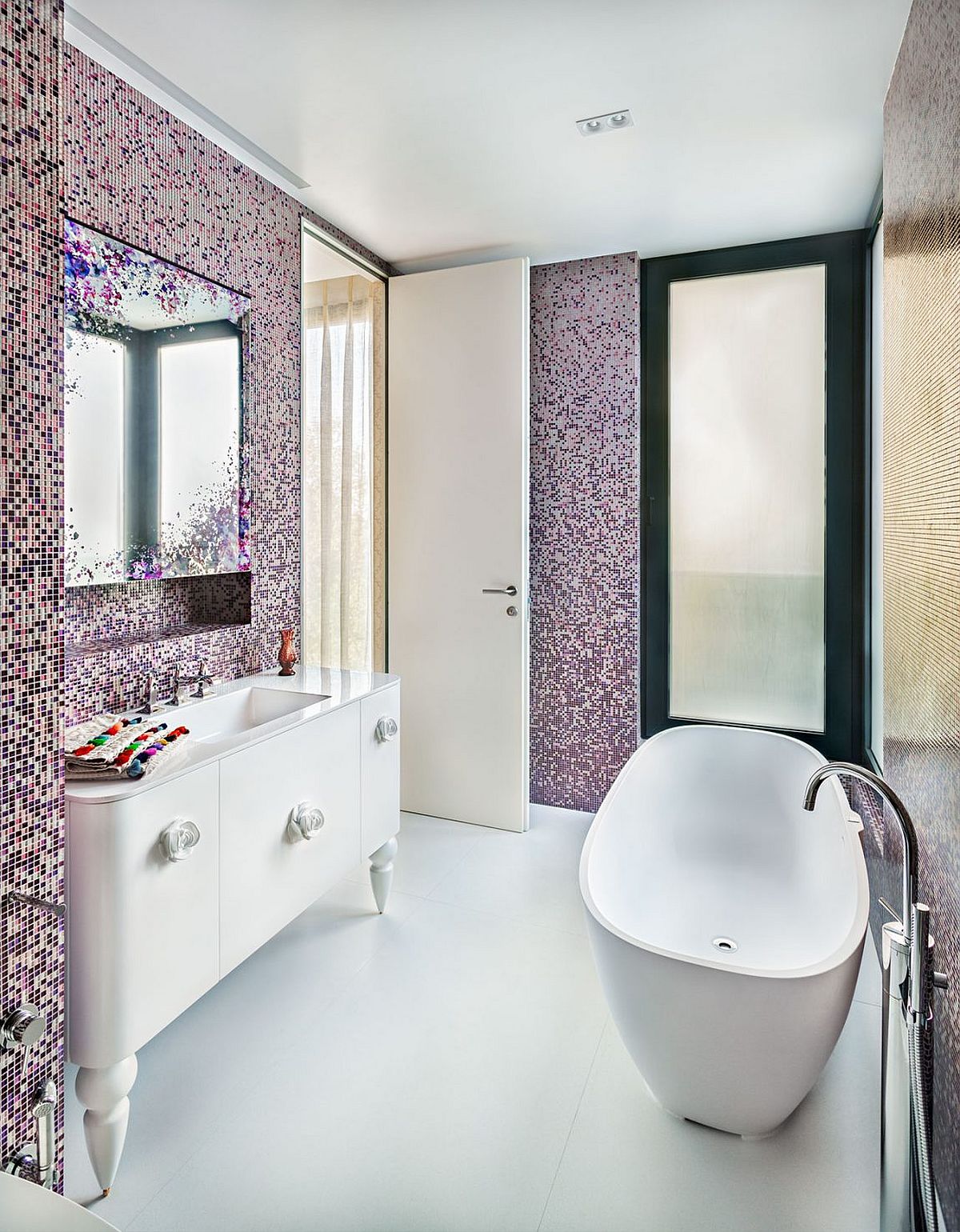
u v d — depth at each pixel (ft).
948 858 4.70
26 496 4.11
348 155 8.13
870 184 8.91
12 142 3.94
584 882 6.11
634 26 6.00
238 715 7.69
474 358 11.16
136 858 4.91
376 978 7.41
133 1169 5.13
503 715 11.25
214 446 7.82
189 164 7.39
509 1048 6.41
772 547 11.17
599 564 11.70
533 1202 4.91
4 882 4.07
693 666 11.70
